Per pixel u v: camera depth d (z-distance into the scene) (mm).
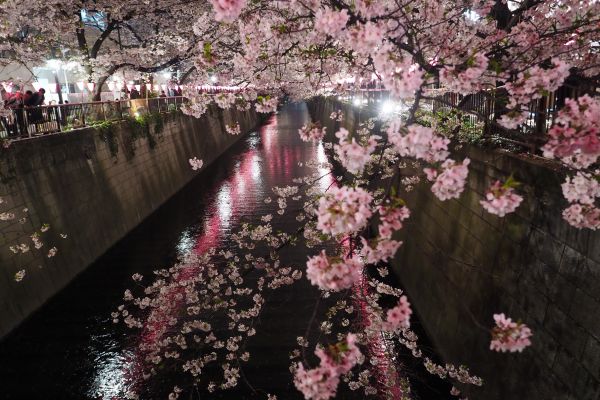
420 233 10594
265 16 6609
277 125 51719
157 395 7938
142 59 19516
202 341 9117
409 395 7340
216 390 7867
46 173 12359
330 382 3100
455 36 6945
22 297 10344
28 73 17203
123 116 19000
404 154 3562
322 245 12969
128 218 16844
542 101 6223
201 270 11594
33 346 9547
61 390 8297
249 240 14633
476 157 7785
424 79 3922
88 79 18797
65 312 10859
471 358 7148
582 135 3408
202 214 18562
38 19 14727
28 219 11195
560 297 5344
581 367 4852
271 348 8766
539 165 5938
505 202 3229
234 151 34688
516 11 6191
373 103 17938
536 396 5496
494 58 5961
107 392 8172
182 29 21516
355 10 4180
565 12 5828
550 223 5664
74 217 13258
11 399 8109
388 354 8266
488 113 7848
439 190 3508
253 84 7094
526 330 3186
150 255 14398
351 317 9281
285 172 25562
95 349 9398
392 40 5098
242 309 10141
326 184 20438
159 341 8891
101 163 15656
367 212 3301
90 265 13523
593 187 3902
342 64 7520
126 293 9664
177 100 28047
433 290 9211
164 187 21312
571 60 5867
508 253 6602
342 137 3525
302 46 6801
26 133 12141
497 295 6727
